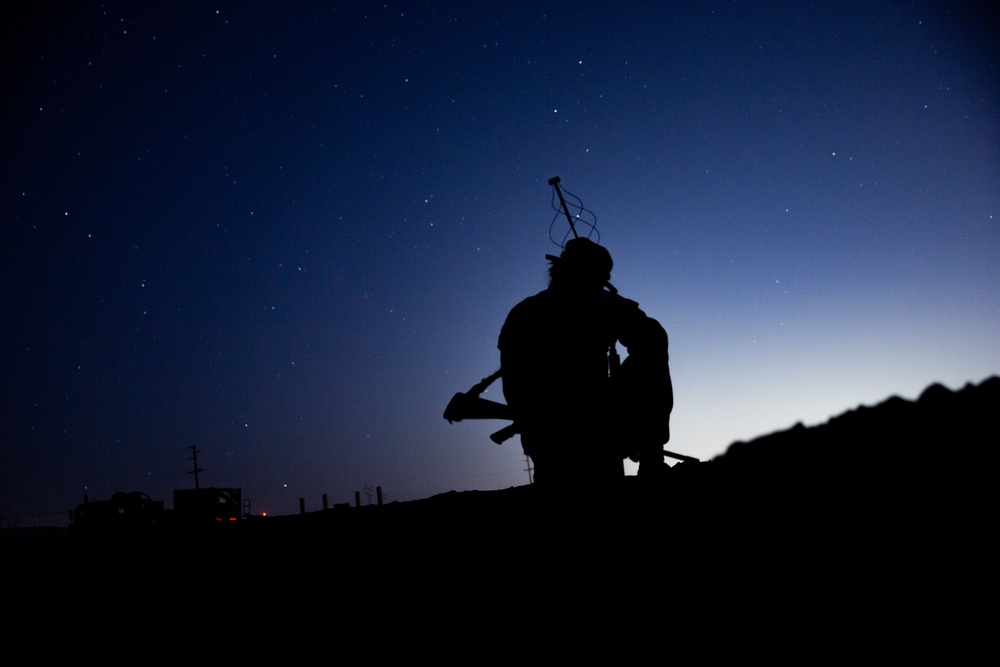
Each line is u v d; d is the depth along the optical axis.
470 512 2.34
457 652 1.05
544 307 2.76
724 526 1.32
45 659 1.26
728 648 0.82
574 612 1.11
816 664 0.75
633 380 2.70
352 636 1.23
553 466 2.65
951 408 1.61
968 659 0.69
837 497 1.29
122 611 1.49
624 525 1.57
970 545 0.96
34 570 1.95
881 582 0.90
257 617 1.41
